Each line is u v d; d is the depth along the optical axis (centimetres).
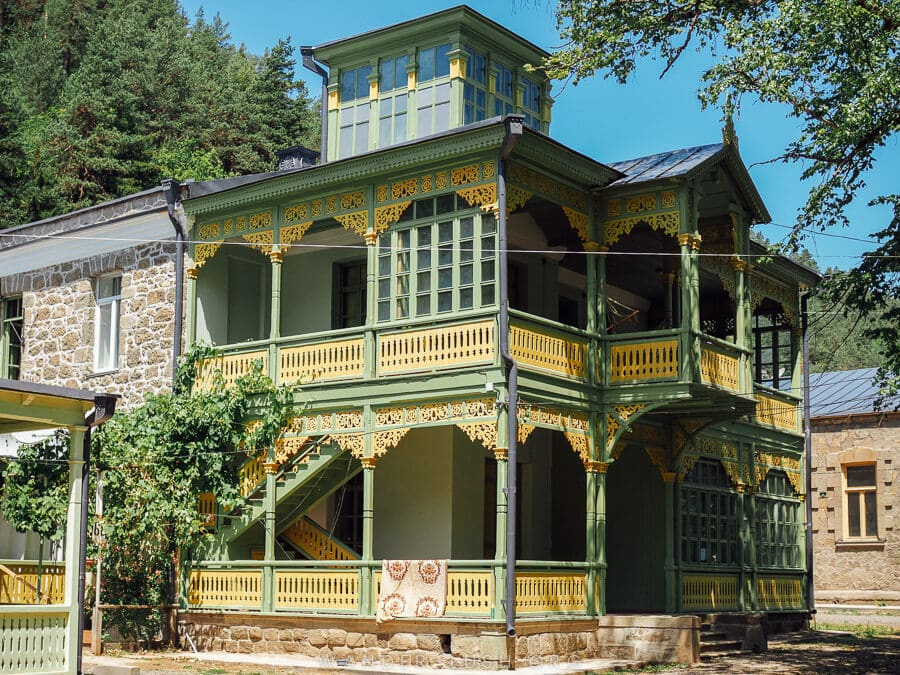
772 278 2680
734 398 2108
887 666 1905
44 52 5675
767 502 2684
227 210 2256
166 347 2334
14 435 2272
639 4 2005
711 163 2091
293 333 2438
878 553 3281
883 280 1941
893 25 1788
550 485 2456
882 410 3306
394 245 2012
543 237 2339
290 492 2077
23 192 4562
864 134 1784
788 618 2677
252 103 5484
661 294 2777
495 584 1786
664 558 2320
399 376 1944
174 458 2156
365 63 2367
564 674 1702
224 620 2089
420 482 2175
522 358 1886
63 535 2019
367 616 1902
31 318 2636
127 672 1673
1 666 1478
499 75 2355
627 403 2033
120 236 2458
